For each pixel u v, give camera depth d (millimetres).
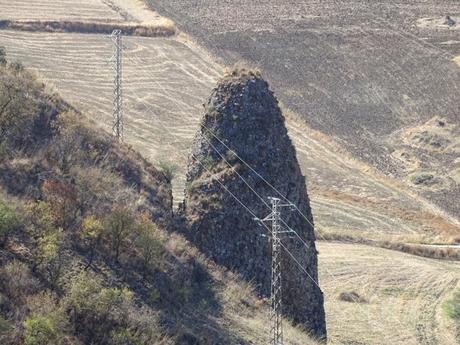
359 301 145750
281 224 114188
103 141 123312
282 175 118438
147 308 99062
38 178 108938
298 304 114688
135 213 110938
